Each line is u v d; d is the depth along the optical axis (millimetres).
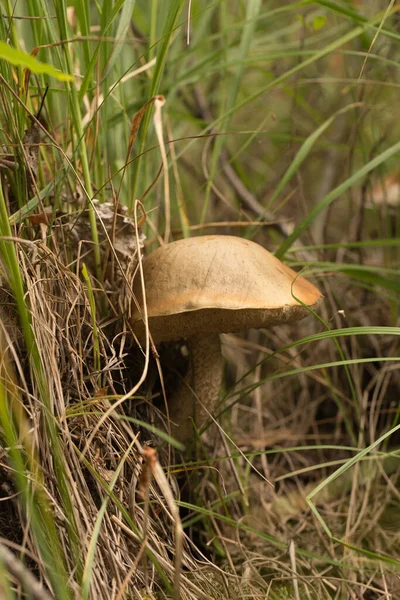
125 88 929
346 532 863
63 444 779
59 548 755
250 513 890
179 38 959
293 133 990
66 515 765
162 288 811
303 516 891
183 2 830
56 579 738
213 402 856
